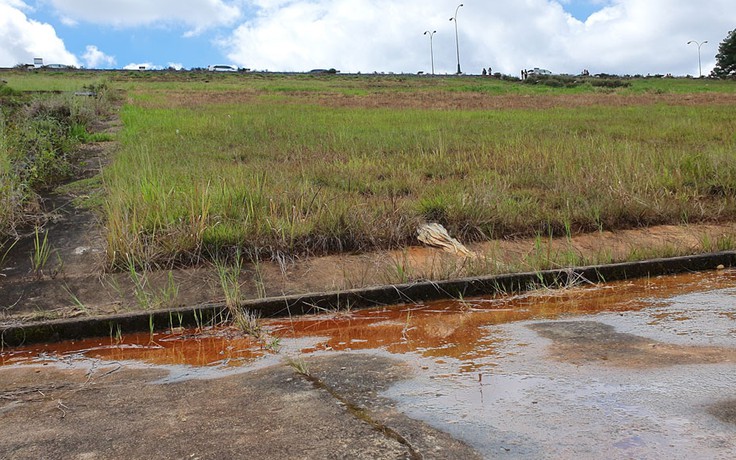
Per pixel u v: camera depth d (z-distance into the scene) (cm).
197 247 603
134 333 464
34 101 1759
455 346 408
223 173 880
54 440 284
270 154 1163
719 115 2109
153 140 1320
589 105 2917
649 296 526
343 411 303
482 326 454
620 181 829
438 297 533
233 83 5669
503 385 333
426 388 331
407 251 652
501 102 3206
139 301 498
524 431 275
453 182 871
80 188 916
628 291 546
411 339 427
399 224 679
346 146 1261
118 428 294
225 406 316
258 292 531
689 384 325
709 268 621
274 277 573
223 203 701
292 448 265
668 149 1155
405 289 525
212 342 439
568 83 5650
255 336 446
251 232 633
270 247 619
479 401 311
